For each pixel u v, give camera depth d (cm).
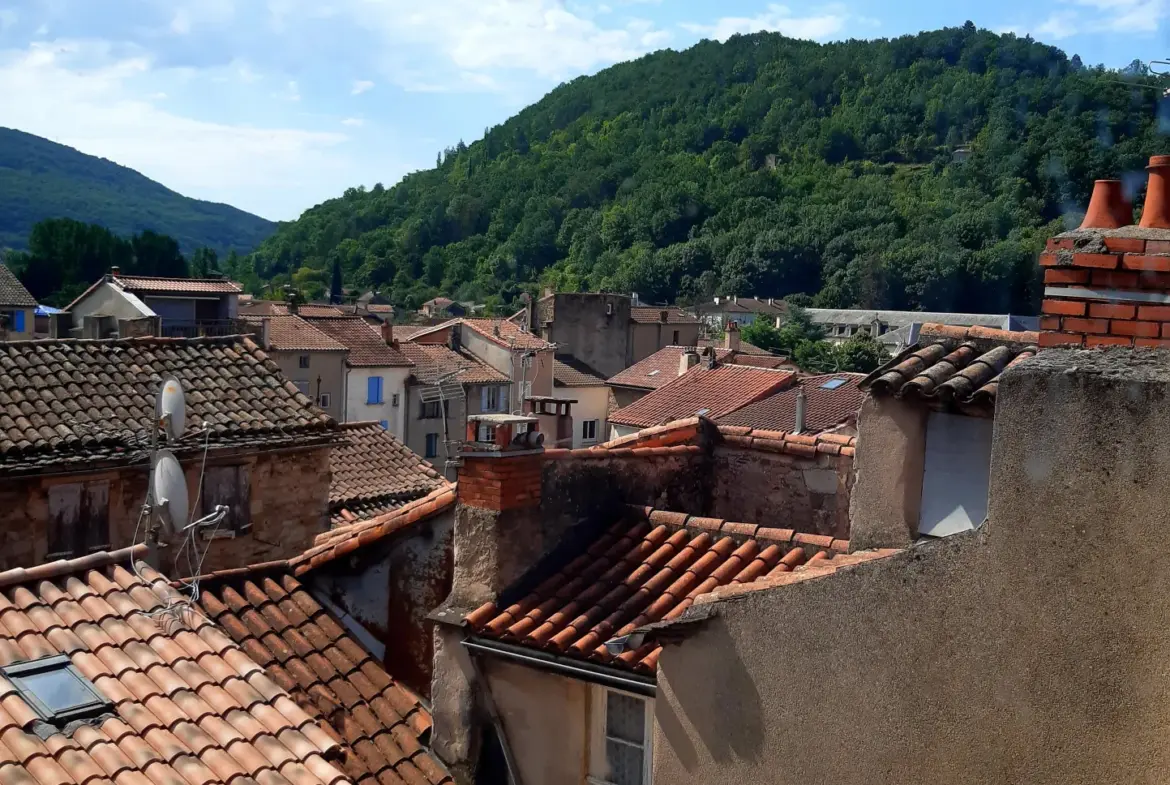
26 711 625
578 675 680
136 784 592
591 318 6581
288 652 842
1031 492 440
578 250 13225
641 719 694
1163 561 405
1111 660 420
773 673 529
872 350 7019
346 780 631
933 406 643
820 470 959
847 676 502
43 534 1428
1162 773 409
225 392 1727
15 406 1493
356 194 19612
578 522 820
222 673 705
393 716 815
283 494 1709
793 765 522
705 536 796
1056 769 436
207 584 884
